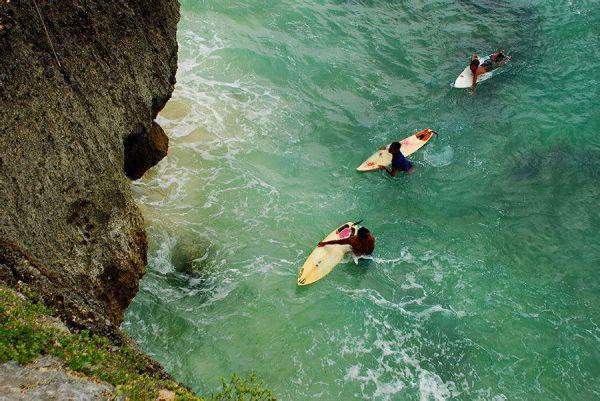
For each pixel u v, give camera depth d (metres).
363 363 8.19
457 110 13.41
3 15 6.35
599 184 11.68
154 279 8.90
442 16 16.50
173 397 5.44
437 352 8.44
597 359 8.54
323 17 15.86
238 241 9.78
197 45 14.08
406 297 9.25
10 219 5.92
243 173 11.09
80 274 6.72
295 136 12.30
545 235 10.57
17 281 5.61
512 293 9.46
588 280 9.78
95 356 5.27
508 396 7.97
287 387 7.77
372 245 9.59
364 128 12.76
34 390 4.46
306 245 9.95
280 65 14.03
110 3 8.08
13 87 6.32
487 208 11.06
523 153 12.34
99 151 7.64
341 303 8.99
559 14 16.69
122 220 7.84
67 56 7.24
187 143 11.48
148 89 9.04
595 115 13.26
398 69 14.55
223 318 8.55
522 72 14.54
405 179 11.56
